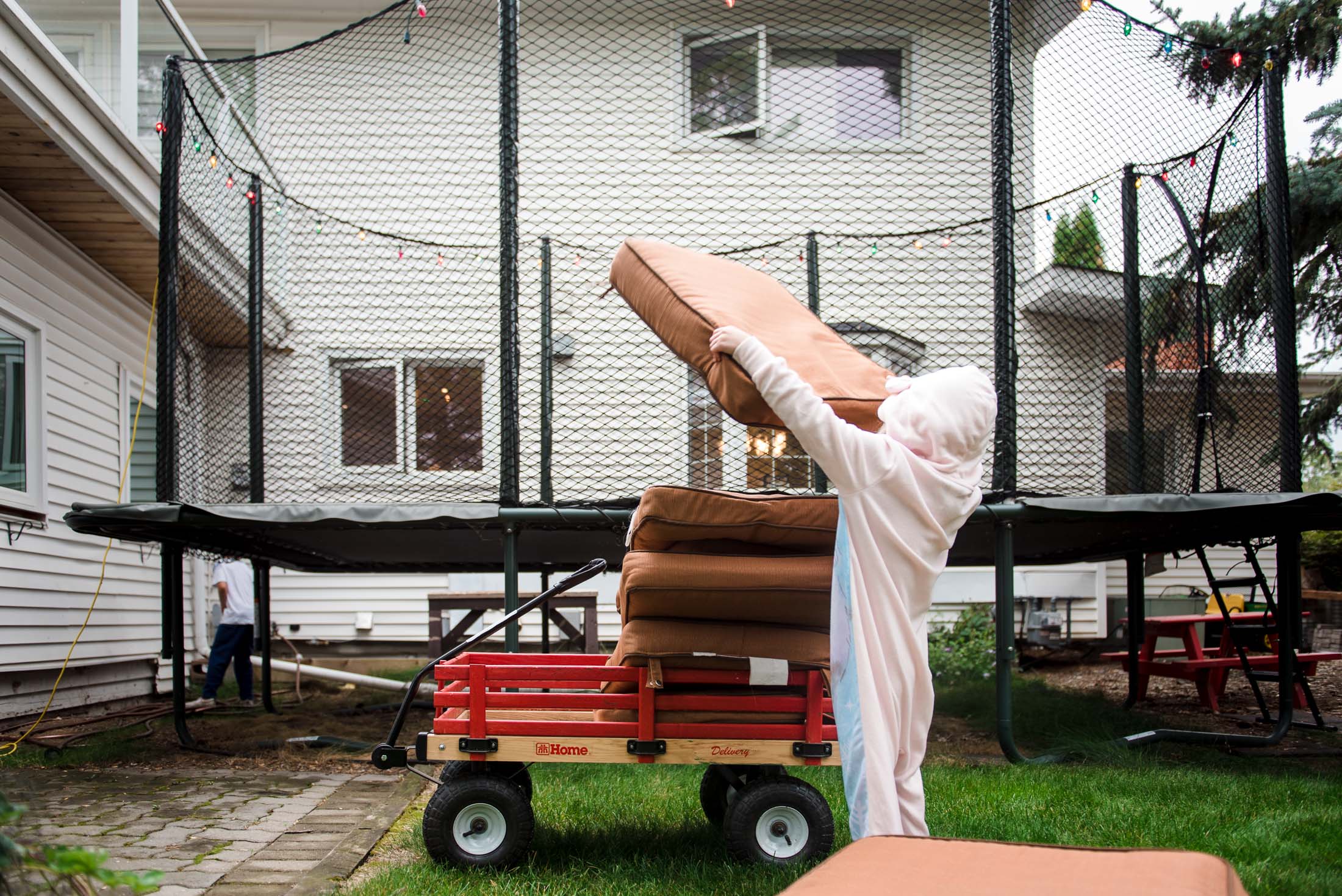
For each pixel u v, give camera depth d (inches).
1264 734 247.9
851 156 370.0
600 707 136.9
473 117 378.3
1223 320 244.4
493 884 124.2
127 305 341.7
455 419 370.3
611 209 373.1
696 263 136.4
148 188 281.6
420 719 284.2
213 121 312.5
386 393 370.3
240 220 330.3
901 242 367.6
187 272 278.4
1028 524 228.1
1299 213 339.0
